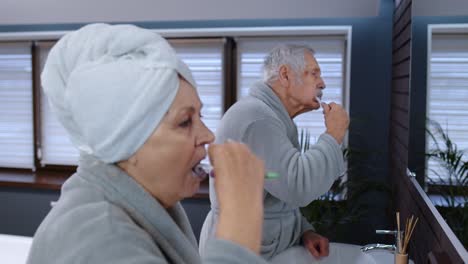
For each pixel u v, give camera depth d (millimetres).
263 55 2672
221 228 412
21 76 3107
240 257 390
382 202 1939
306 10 2449
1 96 3158
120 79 451
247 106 1014
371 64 2393
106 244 420
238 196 420
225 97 2760
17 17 2830
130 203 486
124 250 418
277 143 958
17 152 3182
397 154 1773
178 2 2551
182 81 473
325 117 968
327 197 1547
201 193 2600
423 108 971
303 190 925
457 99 674
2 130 3186
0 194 3000
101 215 448
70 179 519
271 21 2574
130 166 491
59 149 3133
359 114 2396
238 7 2514
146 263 409
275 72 1039
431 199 881
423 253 983
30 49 3055
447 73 738
